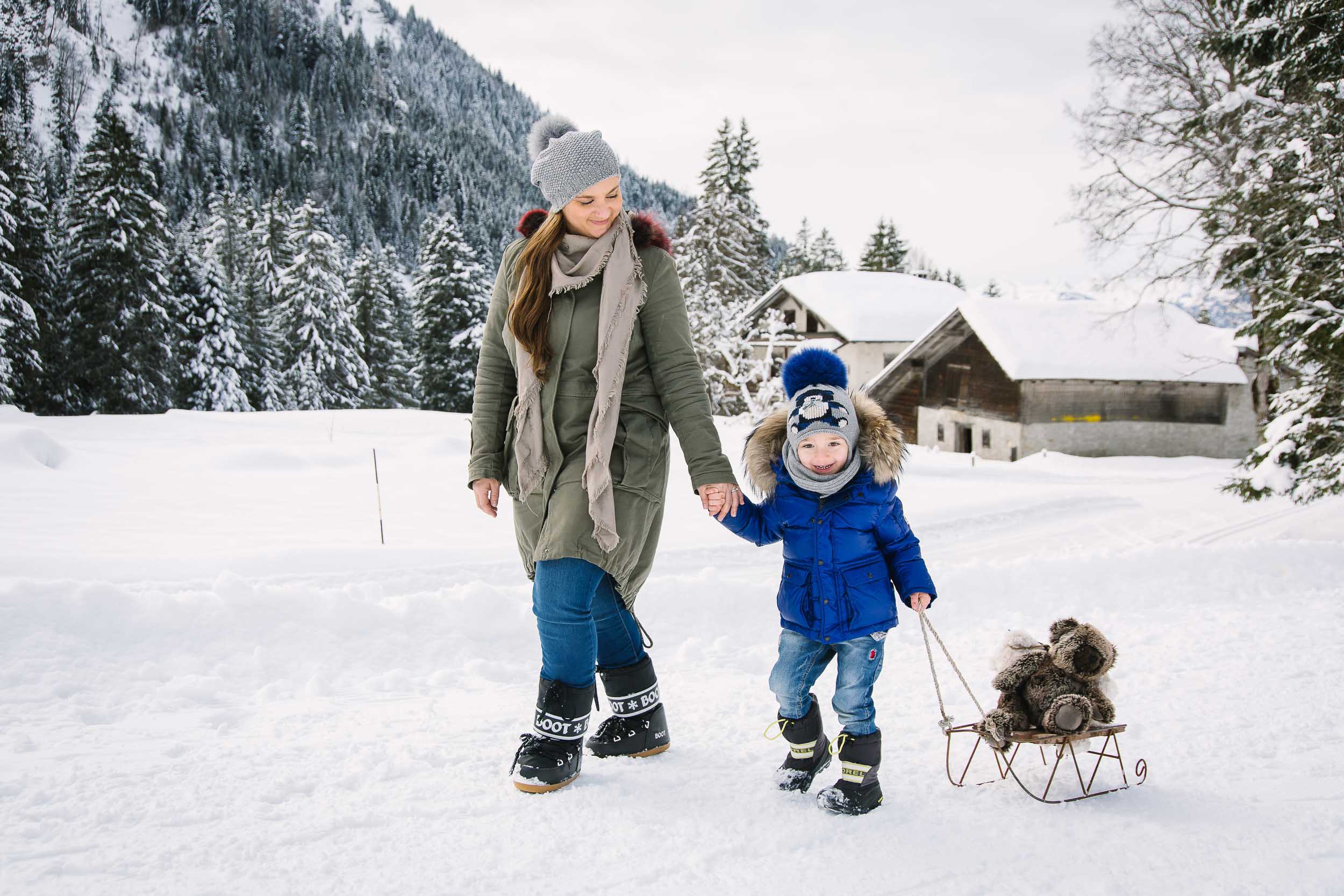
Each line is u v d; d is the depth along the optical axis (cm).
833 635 285
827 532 289
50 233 3900
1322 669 424
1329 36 1379
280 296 4988
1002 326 3148
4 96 14975
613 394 296
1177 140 1700
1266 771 305
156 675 434
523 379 305
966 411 3334
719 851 248
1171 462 2866
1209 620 548
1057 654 292
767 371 2969
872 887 228
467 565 766
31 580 468
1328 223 1157
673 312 318
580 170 299
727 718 386
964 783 306
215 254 6147
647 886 227
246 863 236
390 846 248
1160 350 3158
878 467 284
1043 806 282
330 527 1089
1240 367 3131
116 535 966
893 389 3659
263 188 13975
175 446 2205
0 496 1221
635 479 304
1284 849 245
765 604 604
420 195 16325
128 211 3747
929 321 4284
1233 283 1448
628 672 332
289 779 298
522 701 411
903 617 592
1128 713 375
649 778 308
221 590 490
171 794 283
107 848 243
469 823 266
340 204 14100
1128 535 1164
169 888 221
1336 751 320
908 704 402
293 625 487
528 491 305
